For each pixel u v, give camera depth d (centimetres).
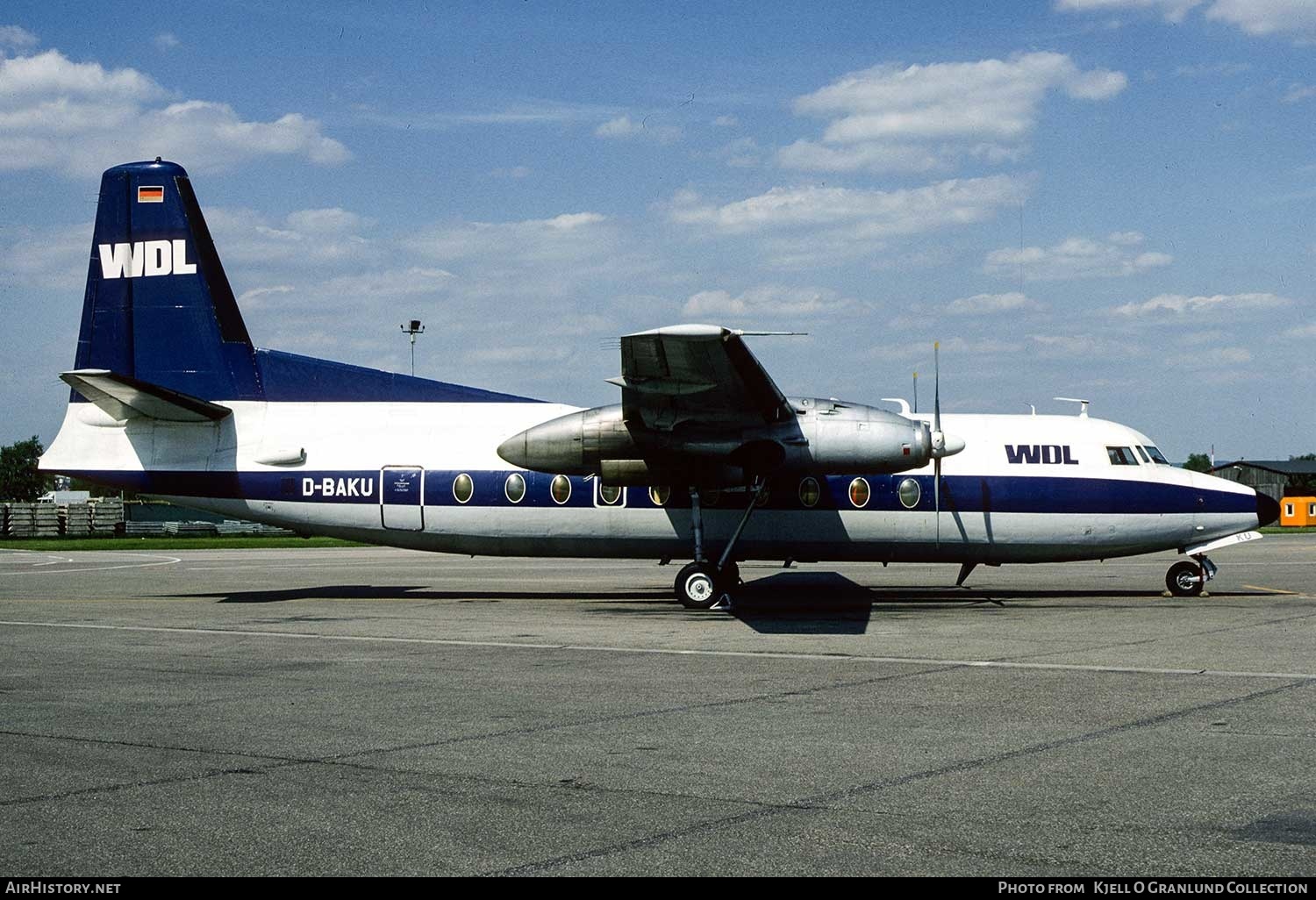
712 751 863
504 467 2080
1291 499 7444
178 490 2125
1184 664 1300
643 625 1741
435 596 2316
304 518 2111
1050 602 2100
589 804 716
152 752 866
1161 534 2119
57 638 1605
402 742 898
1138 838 643
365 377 2161
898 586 2453
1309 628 1658
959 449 1941
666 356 1661
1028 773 791
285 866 600
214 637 1609
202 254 2156
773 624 1748
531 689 1152
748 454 1894
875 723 968
